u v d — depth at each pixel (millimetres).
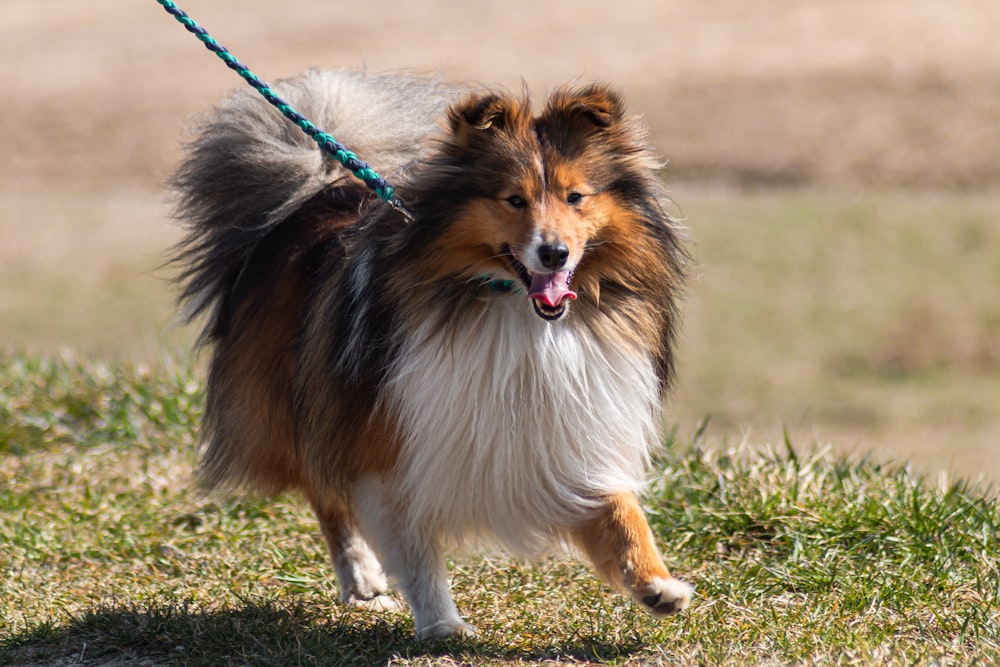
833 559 9320
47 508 11062
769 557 9555
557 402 7406
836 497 10242
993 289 28047
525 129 7625
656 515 10289
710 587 8906
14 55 51500
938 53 43719
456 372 7383
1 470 12094
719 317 27375
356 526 8773
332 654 7676
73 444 12859
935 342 25484
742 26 49281
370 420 7668
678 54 46062
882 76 42281
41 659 7875
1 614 8578
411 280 7457
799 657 7434
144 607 8641
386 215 7668
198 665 7691
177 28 54594
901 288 28172
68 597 8977
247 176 9297
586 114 7648
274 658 7625
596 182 7547
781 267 29875
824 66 43656
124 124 42844
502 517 7648
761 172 37125
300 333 8359
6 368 14828
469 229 7379
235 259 9375
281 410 8625
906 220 32531
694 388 24109
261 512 10812
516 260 7355
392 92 9664
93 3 62281
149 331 25719
